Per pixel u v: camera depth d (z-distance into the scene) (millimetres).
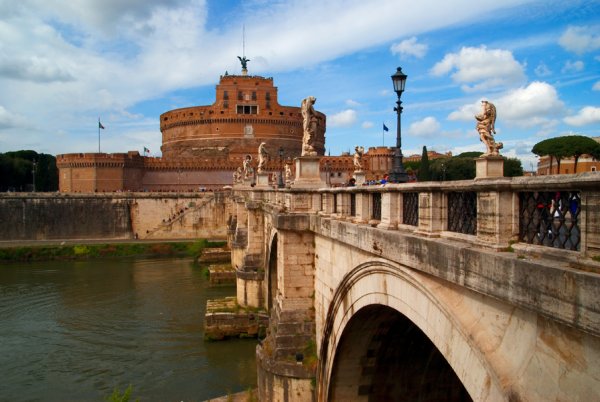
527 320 7422
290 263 22531
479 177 9766
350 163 119625
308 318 22406
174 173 123875
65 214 98438
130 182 118188
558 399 6812
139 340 38406
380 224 13375
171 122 145500
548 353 6988
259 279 40938
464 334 8875
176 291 54844
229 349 36219
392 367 18938
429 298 10445
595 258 6203
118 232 99938
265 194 40750
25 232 96250
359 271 15164
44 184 138250
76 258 80812
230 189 100125
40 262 77812
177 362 33781
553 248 7051
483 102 10023
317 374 20938
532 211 7648
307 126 23828
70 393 29391
